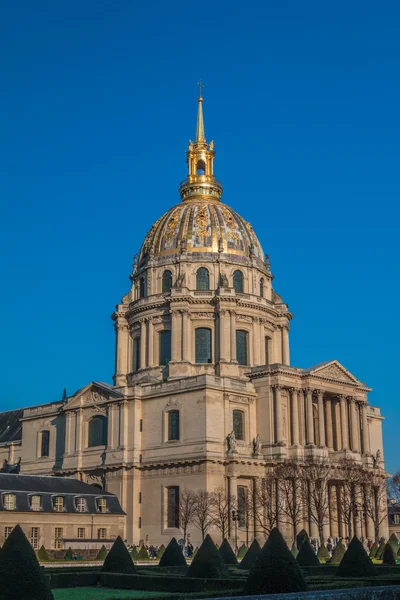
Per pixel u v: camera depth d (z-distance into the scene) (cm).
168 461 12644
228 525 11862
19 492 11238
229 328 14462
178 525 12319
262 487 12344
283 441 12962
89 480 13650
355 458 13500
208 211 15788
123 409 13412
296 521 12138
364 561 6059
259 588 4609
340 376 14012
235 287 15188
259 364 14688
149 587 5916
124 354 15538
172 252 15388
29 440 15288
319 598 3303
